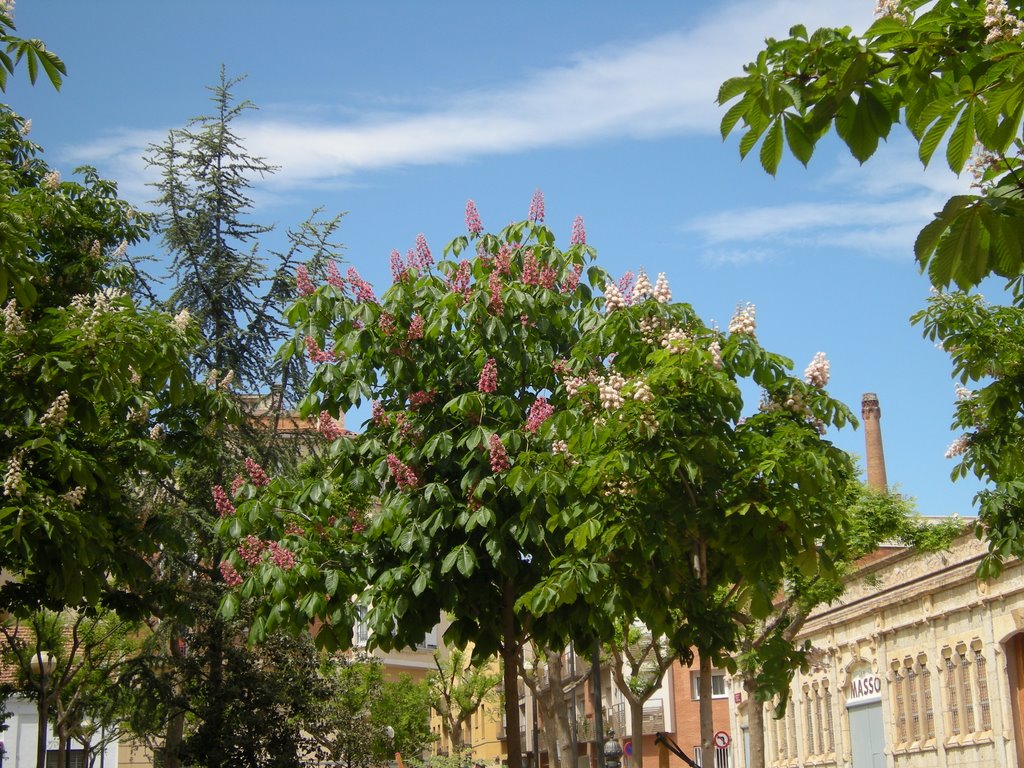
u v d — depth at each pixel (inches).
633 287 548.4
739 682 1972.2
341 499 641.6
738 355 516.7
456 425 619.5
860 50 227.8
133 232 799.1
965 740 1331.2
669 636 558.9
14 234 377.7
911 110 223.3
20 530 526.6
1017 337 604.7
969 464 636.1
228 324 987.3
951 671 1385.3
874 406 2214.6
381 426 633.0
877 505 1136.2
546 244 663.8
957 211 200.5
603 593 542.3
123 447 669.9
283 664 988.6
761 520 486.9
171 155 1003.3
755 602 494.3
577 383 530.6
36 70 300.7
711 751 522.9
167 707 923.4
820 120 221.8
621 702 2346.2
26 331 564.1
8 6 298.0
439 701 1845.5
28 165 773.9
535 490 554.6
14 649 997.8
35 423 578.6
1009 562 1225.4
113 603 706.8
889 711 1542.8
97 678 1133.7
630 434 503.2
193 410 745.6
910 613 1480.1
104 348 562.6
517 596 617.0
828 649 1742.1
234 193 1008.2
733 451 496.4
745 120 224.7
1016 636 1254.9
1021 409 608.4
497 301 618.5
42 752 936.3
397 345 627.2
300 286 641.6
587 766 2471.7
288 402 987.9
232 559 615.2
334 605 602.5
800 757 1847.9
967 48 227.5
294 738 967.6
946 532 1195.9
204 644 924.0
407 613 611.8
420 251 650.2
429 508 598.5
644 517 502.6
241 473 898.1
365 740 1061.8
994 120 197.6
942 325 615.2
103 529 579.8
